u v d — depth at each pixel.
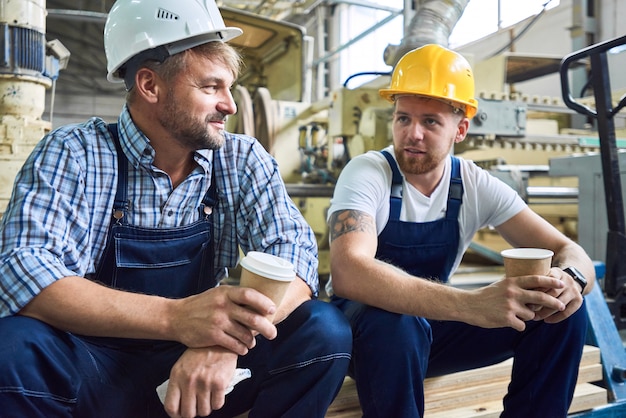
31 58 2.36
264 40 5.04
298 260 1.17
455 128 1.46
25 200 1.02
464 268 3.36
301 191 3.50
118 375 1.08
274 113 4.19
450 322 1.39
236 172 1.24
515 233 1.53
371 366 1.17
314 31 9.66
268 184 1.26
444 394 1.50
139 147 1.11
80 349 1.03
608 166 2.10
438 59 1.43
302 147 4.22
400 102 1.43
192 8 1.09
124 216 1.13
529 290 1.16
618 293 2.10
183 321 0.96
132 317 0.96
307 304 1.11
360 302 1.24
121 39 1.09
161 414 1.15
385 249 1.46
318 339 1.05
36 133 2.34
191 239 1.18
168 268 1.16
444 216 1.48
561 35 6.87
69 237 1.06
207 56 1.08
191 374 0.94
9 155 2.30
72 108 10.98
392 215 1.44
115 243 1.12
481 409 1.51
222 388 0.94
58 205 1.04
